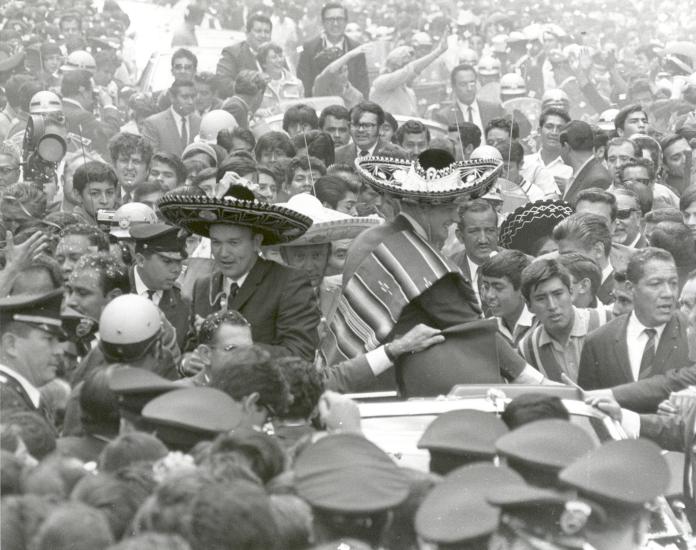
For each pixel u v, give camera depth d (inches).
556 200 502.9
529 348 404.2
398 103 935.0
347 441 234.2
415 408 311.6
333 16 917.2
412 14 1182.9
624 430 323.9
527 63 1127.6
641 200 598.5
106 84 960.9
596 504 234.4
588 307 430.0
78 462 244.7
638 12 1279.5
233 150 653.3
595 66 1146.0
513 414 270.1
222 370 283.7
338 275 453.1
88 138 797.2
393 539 230.2
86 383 288.8
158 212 525.7
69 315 370.3
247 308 370.3
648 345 388.5
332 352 374.0
